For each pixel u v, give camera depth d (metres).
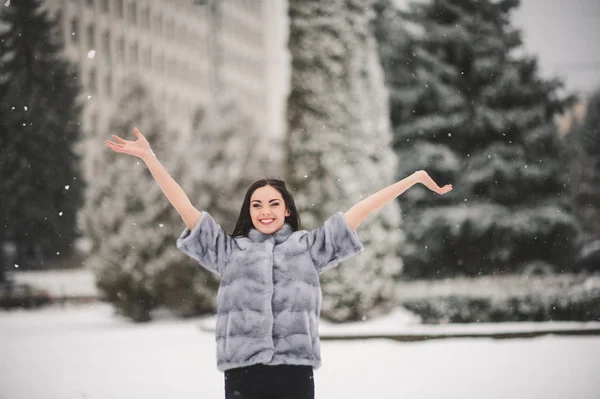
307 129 14.37
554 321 12.53
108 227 17.92
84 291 30.08
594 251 29.41
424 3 27.20
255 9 83.25
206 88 71.69
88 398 7.07
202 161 19.75
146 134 19.62
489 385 7.30
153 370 9.16
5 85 35.16
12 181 34.69
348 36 14.80
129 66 60.16
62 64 36.50
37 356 11.11
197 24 70.75
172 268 17.80
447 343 11.09
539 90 26.61
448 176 26.80
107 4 58.25
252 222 3.50
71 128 36.56
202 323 15.72
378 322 13.44
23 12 35.28
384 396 6.87
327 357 9.92
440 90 26.30
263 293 3.18
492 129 26.55
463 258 26.48
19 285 26.42
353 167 14.23
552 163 26.44
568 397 6.54
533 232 25.77
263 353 3.08
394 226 14.23
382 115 14.88
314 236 3.36
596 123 43.06
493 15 26.86
